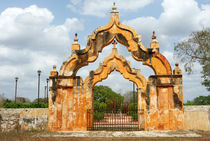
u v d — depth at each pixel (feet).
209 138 38.45
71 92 50.39
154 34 52.08
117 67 51.47
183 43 65.05
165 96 49.03
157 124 48.01
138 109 49.55
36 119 53.88
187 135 41.83
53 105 49.73
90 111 49.60
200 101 80.89
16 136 39.88
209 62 64.90
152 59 50.57
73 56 51.49
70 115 49.29
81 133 44.98
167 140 36.29
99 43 51.88
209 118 51.98
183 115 47.98
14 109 53.31
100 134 43.65
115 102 52.24
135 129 49.98
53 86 50.49
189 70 64.08
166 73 49.88
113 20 52.34
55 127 48.75
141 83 50.39
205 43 63.10
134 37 51.39
